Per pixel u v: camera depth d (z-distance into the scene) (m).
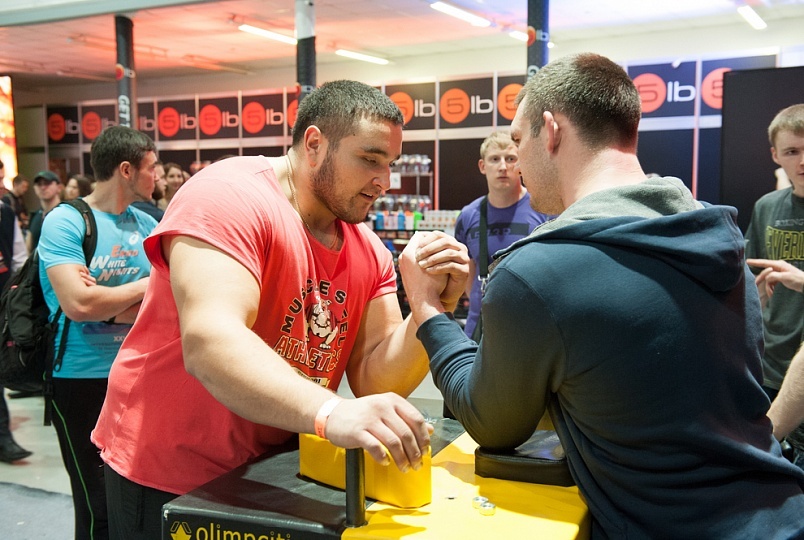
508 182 3.58
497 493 1.02
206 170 1.25
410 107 7.96
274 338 1.29
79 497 2.42
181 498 1.00
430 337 1.17
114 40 10.08
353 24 9.61
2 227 4.26
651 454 0.93
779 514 0.94
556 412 1.04
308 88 6.80
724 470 0.94
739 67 6.62
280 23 9.30
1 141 11.25
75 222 2.45
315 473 1.06
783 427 1.36
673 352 0.92
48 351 2.42
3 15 8.59
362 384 1.46
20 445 4.33
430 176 7.94
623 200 0.99
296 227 1.28
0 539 3.05
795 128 2.54
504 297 0.95
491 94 7.55
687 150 6.91
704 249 0.93
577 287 0.92
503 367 0.97
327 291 1.36
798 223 2.64
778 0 8.62
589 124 1.06
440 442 1.27
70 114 11.62
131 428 1.36
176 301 1.11
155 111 10.20
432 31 10.13
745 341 1.01
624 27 10.15
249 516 0.93
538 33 6.05
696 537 0.92
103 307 2.31
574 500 1.00
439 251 1.21
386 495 0.97
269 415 0.97
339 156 1.24
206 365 1.01
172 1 7.40
